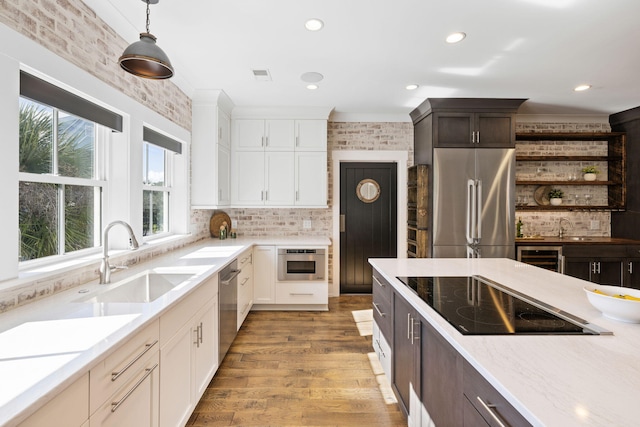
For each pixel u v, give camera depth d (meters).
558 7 1.93
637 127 3.98
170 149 3.08
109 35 2.03
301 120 3.97
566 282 1.85
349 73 2.93
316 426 1.84
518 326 1.16
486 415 0.91
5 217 1.33
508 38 2.30
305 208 4.33
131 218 2.29
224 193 3.72
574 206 4.16
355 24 2.12
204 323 2.01
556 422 0.63
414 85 3.22
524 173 4.37
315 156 3.98
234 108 3.93
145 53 1.52
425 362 1.43
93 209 2.12
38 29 1.48
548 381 0.79
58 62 1.58
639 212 3.96
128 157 2.25
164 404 1.45
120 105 2.13
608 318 1.24
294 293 3.79
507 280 1.90
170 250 2.93
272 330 3.24
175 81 3.02
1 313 1.29
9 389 0.77
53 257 1.76
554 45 2.40
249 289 3.55
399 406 1.89
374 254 4.55
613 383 0.78
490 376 0.83
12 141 1.34
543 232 4.37
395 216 4.52
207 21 2.08
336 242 4.39
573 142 4.37
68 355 0.94
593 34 2.23
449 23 2.11
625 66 2.76
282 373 2.40
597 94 3.47
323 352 2.75
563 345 1.00
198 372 1.90
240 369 2.46
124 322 1.20
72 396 0.87
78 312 1.31
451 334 1.10
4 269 1.33
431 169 3.70
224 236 3.97
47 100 1.60
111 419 1.05
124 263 2.19
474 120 3.65
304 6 1.93
